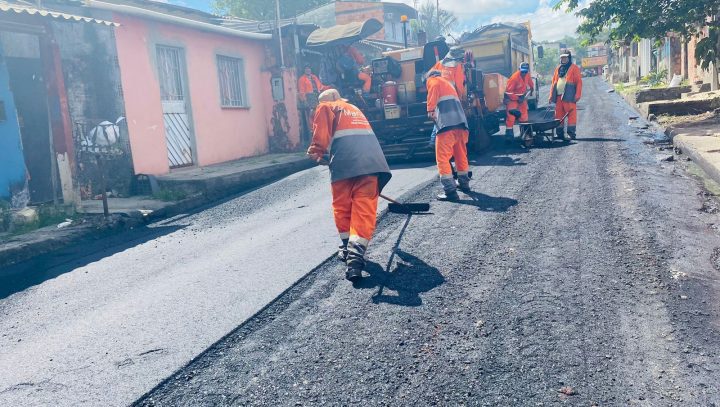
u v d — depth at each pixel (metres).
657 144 9.38
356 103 11.02
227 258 5.49
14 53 8.55
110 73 10.13
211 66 12.92
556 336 3.29
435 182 8.03
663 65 23.02
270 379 3.10
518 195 6.67
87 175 9.72
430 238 5.32
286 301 4.17
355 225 4.50
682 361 2.94
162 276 5.16
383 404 2.78
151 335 3.79
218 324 3.85
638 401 2.65
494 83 11.43
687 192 6.16
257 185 10.70
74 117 9.69
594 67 52.62
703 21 11.20
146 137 10.84
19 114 8.82
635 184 6.57
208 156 12.75
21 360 3.61
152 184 10.16
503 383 2.88
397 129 10.75
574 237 4.96
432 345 3.32
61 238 6.95
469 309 3.75
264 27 14.82
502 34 17.75
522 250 4.77
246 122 14.19
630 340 3.18
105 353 3.58
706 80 15.62
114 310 4.37
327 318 3.81
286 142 14.95
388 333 3.51
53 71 8.17
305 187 9.38
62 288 5.16
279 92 14.70
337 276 4.60
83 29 9.87
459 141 6.91
